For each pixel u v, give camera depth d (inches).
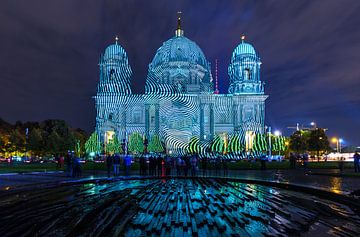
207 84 4763.8
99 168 2044.8
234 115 4517.7
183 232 494.3
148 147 3762.3
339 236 488.1
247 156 3366.1
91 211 621.3
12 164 2979.8
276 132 3964.1
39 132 3944.4
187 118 4229.8
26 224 534.6
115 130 4478.3
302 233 500.4
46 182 1104.2
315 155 4234.7
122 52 4766.2
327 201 789.2
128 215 603.8
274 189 1016.2
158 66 4702.3
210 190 960.9
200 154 3309.5
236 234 476.7
